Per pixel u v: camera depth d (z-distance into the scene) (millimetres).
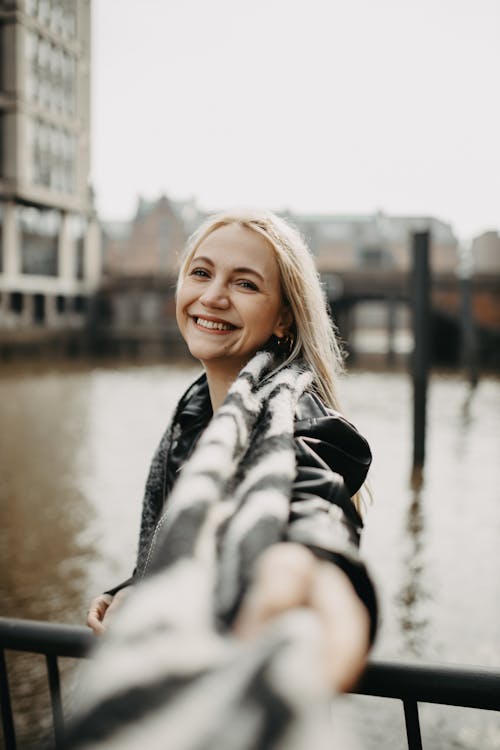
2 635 1142
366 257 76875
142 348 47625
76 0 43406
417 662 992
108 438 14922
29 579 6789
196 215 72750
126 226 74812
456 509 9227
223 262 893
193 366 35625
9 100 39000
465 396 23281
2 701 1202
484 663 5070
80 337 47375
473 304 42062
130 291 49688
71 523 8672
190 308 928
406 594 6344
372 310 82125
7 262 40406
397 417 18031
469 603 6152
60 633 1116
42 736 4152
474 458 12805
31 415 18250
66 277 46500
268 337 915
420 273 12867
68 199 44531
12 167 39500
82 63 44875
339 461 643
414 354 12633
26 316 43375
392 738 4105
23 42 39000
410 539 7938
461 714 4516
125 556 7500
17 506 9445
